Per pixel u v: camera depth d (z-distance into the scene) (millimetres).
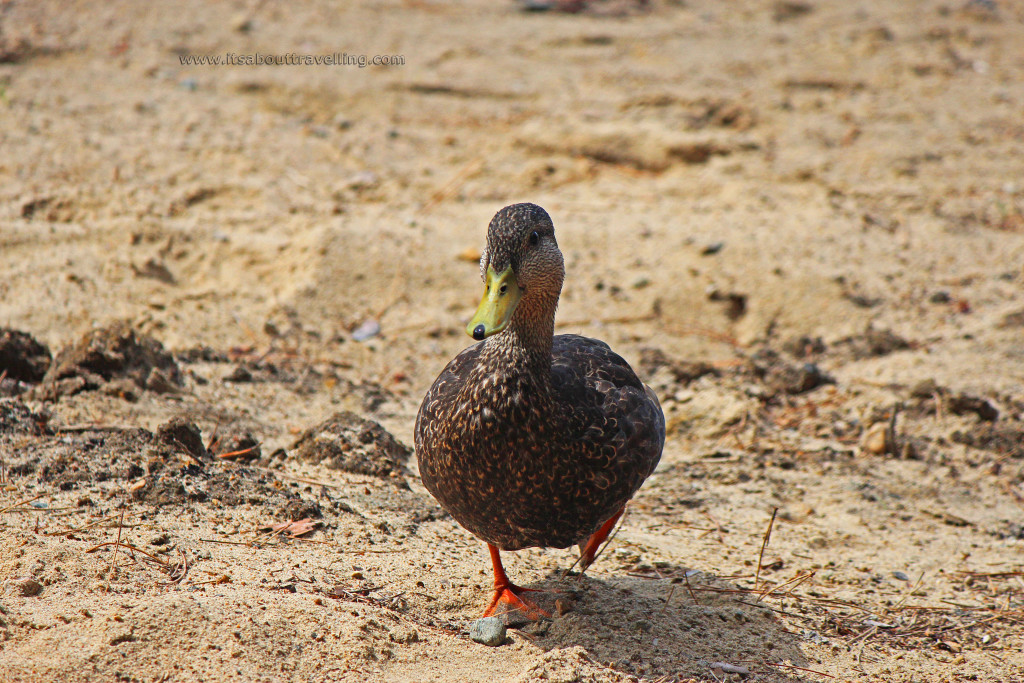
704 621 7113
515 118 19109
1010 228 15719
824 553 8328
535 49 22891
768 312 13133
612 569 7754
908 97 21531
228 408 9836
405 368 11688
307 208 14742
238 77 19250
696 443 10484
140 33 20953
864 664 6758
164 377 9844
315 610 6348
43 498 7309
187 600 6195
